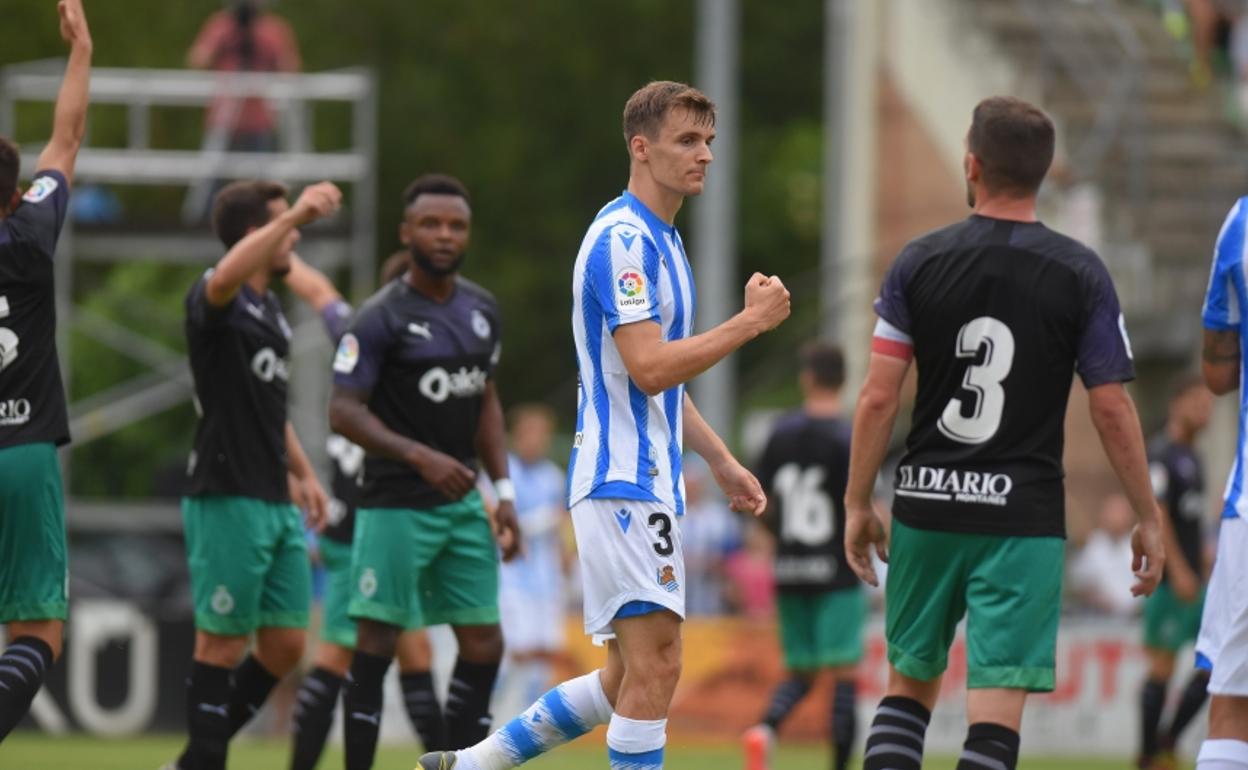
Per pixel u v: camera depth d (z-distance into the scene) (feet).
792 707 129.18
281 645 99.81
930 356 75.31
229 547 95.50
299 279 110.73
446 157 430.61
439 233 96.07
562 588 178.50
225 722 96.84
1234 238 76.13
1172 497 138.72
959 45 236.84
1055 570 74.02
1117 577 183.01
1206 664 74.54
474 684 98.37
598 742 172.04
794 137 446.60
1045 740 172.96
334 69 429.38
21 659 82.12
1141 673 173.99
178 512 191.83
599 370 73.51
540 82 442.91
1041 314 73.97
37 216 83.92
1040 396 74.23
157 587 186.39
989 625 73.56
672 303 73.82
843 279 236.84
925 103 238.89
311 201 91.76
